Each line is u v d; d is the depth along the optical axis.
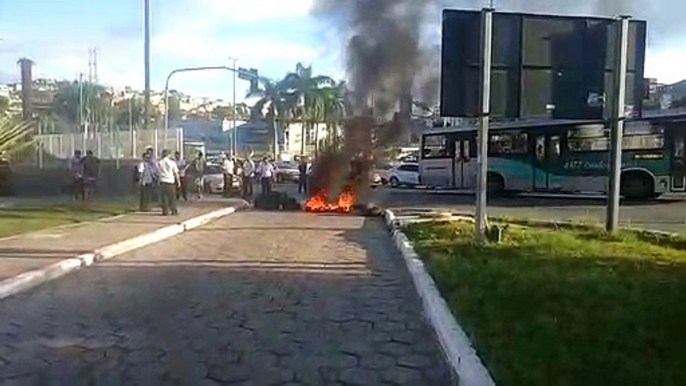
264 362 5.98
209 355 6.17
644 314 6.88
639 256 10.86
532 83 12.51
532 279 8.78
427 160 35.44
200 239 14.90
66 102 54.66
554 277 8.92
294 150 72.44
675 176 26.80
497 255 10.98
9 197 25.94
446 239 13.08
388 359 6.11
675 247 12.15
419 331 7.09
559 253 11.13
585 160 29.53
